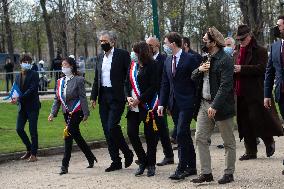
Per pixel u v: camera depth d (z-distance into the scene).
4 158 11.05
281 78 8.48
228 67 7.66
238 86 9.87
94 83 9.68
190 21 38.34
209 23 37.66
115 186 8.12
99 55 9.66
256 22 21.55
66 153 9.49
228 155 7.95
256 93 9.74
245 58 9.78
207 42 7.76
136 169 9.53
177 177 8.34
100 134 13.63
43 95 24.91
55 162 10.81
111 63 9.38
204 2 38.97
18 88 11.02
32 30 61.91
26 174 9.63
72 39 43.62
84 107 9.55
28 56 11.11
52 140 12.77
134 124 8.88
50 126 15.20
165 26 26.14
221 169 9.01
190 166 8.66
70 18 36.97
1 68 45.97
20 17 59.94
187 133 8.37
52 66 27.16
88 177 8.98
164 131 9.73
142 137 13.05
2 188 8.51
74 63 9.62
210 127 8.00
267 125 9.80
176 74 8.35
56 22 40.31
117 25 22.00
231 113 7.82
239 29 9.76
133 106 8.73
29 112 11.06
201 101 7.96
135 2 21.77
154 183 8.20
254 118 9.76
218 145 11.52
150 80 8.75
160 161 10.15
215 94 7.73
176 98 8.38
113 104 9.38
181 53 8.41
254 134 9.80
